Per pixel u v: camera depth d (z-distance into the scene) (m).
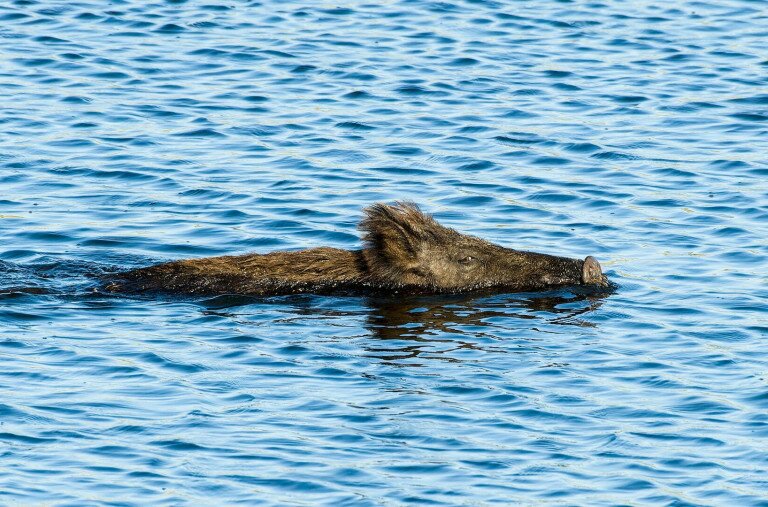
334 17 47.25
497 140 36.41
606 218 31.33
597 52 44.09
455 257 27.62
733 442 20.09
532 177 33.91
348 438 20.11
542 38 45.44
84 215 30.94
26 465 18.98
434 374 22.62
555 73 41.94
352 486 18.69
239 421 20.61
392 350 23.80
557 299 26.83
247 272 27.19
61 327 24.41
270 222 30.81
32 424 20.23
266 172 34.00
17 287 26.23
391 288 27.39
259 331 24.66
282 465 19.22
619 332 24.75
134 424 20.36
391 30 45.91
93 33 44.53
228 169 34.12
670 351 23.72
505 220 31.28
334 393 21.77
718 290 26.88
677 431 20.47
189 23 45.94
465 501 18.31
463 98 39.69
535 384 22.22
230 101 39.03
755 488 18.75
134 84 40.12
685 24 47.28
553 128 37.38
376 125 37.47
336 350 23.73
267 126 37.22
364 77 41.19
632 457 19.64
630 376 22.59
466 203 32.28
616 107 39.12
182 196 32.34
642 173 34.16
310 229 30.45
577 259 28.17
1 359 22.67
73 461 19.16
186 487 18.56
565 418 20.94
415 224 27.69
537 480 18.94
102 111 37.88
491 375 22.61
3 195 31.92
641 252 29.25
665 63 43.06
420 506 18.17
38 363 22.59
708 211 31.58
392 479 18.89
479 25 46.69
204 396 21.48
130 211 31.30
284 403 21.30
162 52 42.97
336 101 39.25
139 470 19.00
